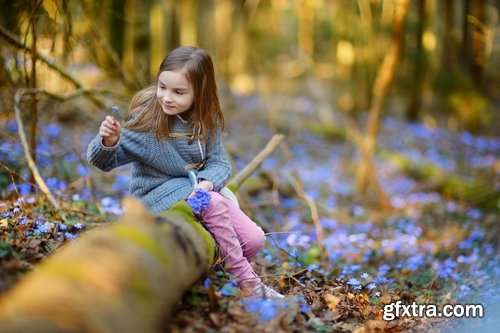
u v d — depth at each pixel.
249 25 20.33
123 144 3.22
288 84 20.33
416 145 13.62
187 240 2.64
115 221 4.23
